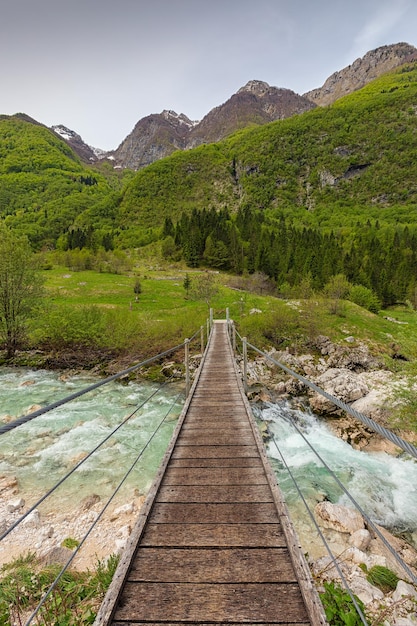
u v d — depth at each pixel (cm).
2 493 656
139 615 182
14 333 1877
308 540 560
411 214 10956
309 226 11744
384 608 383
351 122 16538
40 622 314
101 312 2225
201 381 786
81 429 992
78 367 1828
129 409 1187
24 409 1168
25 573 403
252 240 6988
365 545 541
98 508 611
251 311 3162
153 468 774
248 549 231
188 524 261
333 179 14312
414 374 1161
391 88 19788
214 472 352
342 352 2200
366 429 1156
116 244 9731
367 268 5519
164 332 2181
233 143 19012
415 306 4431
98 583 368
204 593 195
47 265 5666
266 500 295
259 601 189
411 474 863
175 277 5406
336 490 779
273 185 15050
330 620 334
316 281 4775
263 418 1236
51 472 748
